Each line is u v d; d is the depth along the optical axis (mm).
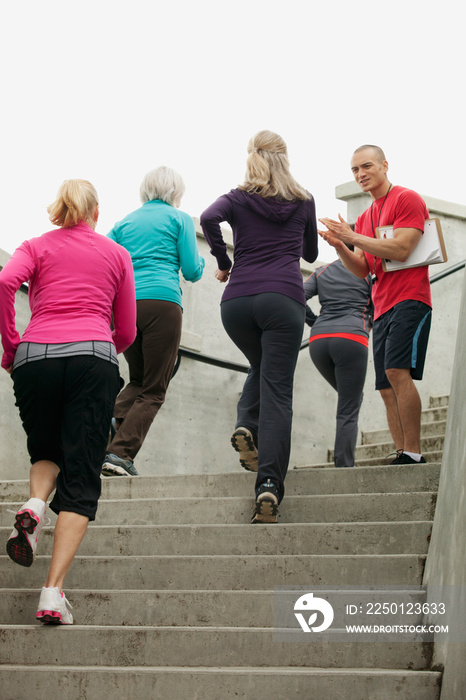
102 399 3018
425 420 6609
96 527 3549
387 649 2672
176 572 3223
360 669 2629
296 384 6910
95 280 3143
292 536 3350
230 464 6715
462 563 2383
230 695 2518
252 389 3959
